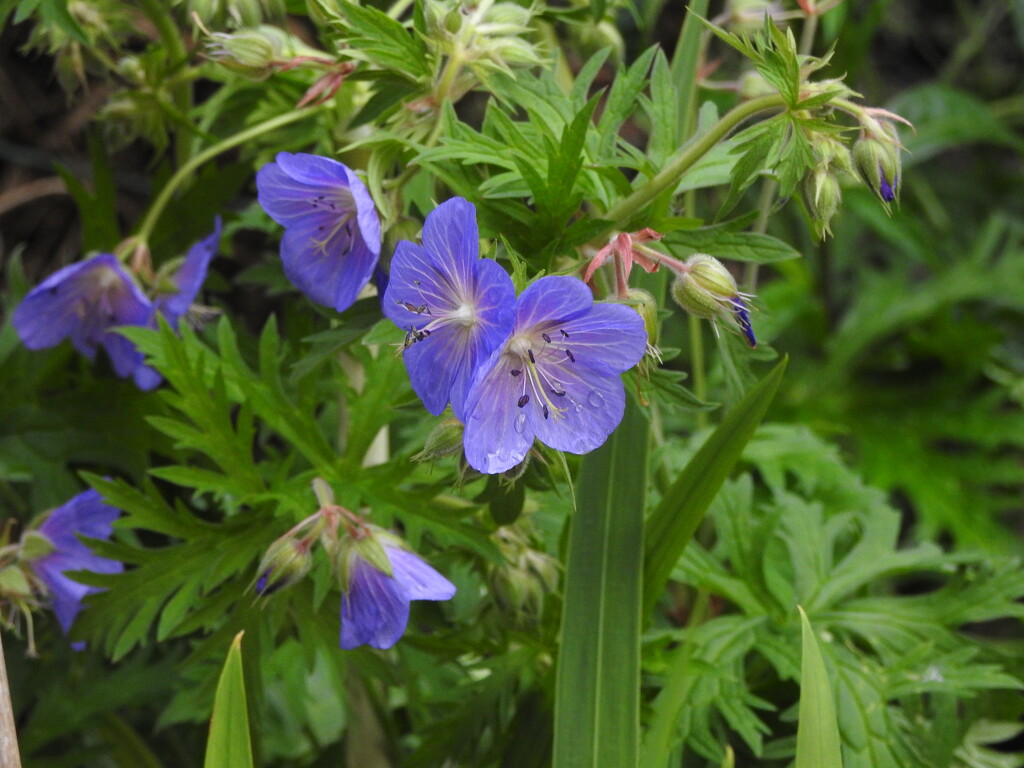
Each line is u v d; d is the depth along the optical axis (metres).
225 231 0.41
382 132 0.30
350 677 0.38
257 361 0.37
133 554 0.32
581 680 0.30
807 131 0.27
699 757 0.36
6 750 0.28
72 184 0.39
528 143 0.29
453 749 0.35
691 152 0.29
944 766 0.33
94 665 0.39
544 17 0.36
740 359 0.30
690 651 0.34
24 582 0.34
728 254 0.29
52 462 0.38
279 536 0.32
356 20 0.29
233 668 0.26
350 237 0.30
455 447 0.27
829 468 0.42
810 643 0.27
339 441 0.38
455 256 0.26
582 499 0.31
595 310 0.25
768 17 0.27
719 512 0.37
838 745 0.27
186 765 0.42
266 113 0.38
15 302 0.40
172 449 0.38
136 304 0.36
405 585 0.29
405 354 0.26
